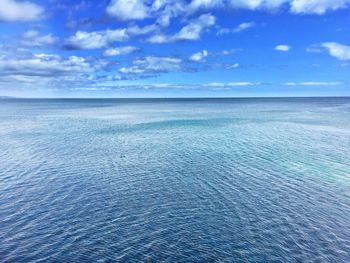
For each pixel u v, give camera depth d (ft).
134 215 63.05
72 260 48.03
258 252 49.78
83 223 59.67
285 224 58.65
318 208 65.51
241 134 167.73
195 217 61.93
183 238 54.13
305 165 98.53
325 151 119.55
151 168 96.73
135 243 52.65
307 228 57.11
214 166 98.48
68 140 149.07
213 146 131.85
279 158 108.37
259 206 66.69
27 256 48.98
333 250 50.14
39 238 54.24
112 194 74.49
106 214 63.57
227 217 61.77
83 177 87.76
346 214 62.64
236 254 49.37
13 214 63.36
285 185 79.61
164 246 51.72
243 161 104.58
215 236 54.70
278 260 47.73
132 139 151.12
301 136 159.22
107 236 54.95
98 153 118.11
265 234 55.16
